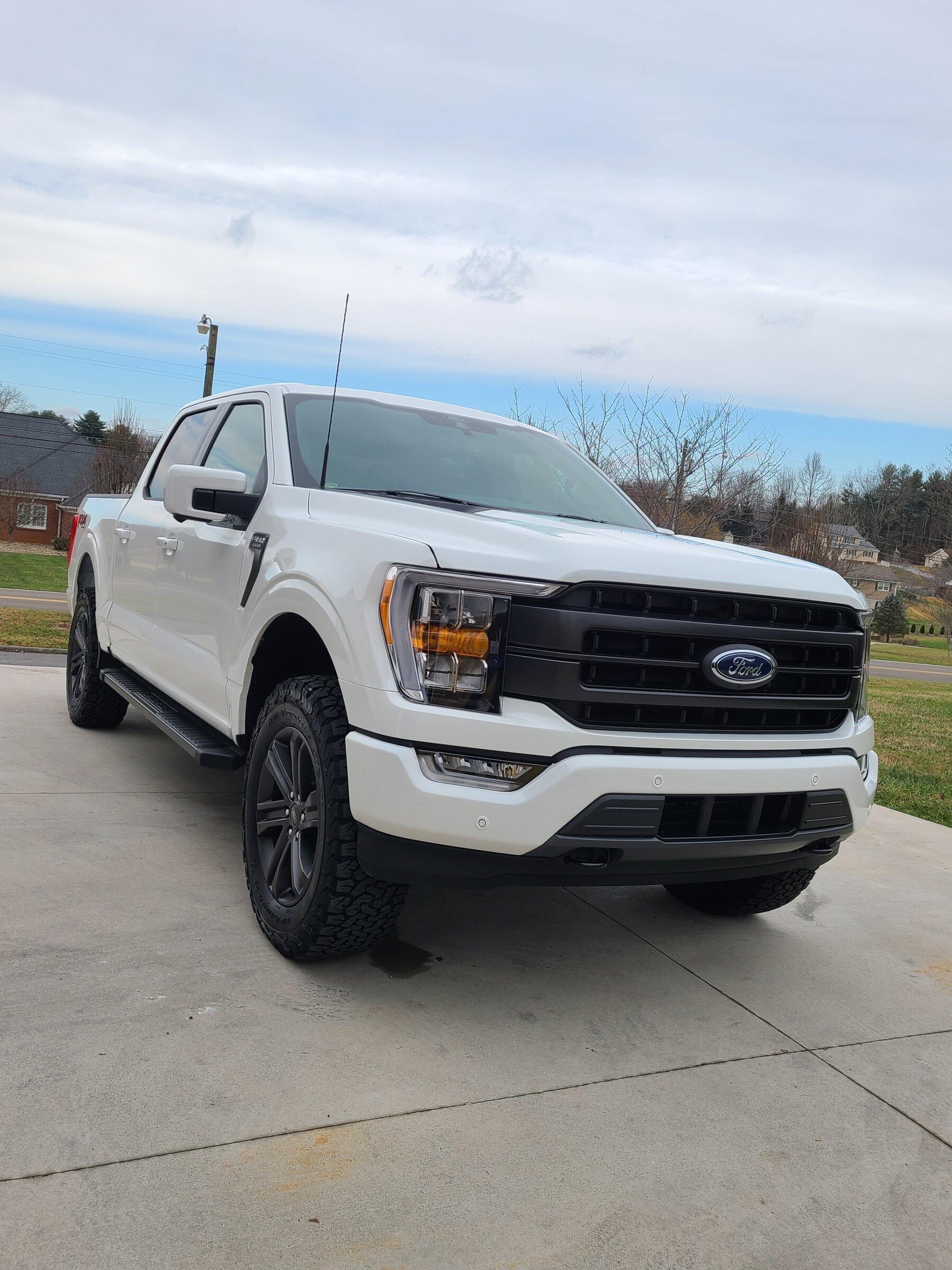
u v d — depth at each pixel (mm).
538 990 3021
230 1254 1792
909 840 5301
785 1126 2414
